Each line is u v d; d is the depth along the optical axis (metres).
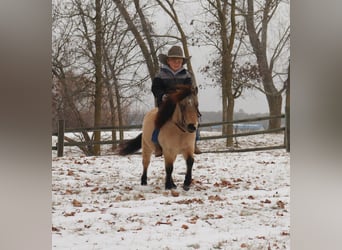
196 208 8.08
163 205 8.29
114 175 12.02
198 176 11.73
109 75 23.50
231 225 6.96
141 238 6.19
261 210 7.97
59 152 16.61
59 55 22.12
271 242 5.97
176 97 8.73
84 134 22.67
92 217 7.37
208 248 5.73
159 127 9.15
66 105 23.08
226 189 9.96
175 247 5.75
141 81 24.19
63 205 8.26
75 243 5.86
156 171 12.73
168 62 9.62
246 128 30.02
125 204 8.35
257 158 15.52
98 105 22.42
